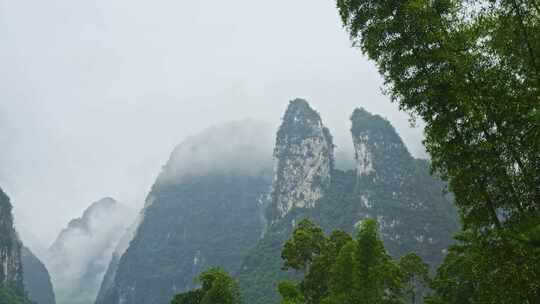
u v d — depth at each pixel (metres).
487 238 15.95
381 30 16.67
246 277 138.50
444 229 132.62
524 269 13.89
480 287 16.41
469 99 15.05
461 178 15.94
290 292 37.97
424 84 15.93
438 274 41.03
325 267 45.12
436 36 15.49
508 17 15.15
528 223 13.23
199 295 50.34
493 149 15.05
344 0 18.05
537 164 14.59
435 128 16.09
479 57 15.45
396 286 42.16
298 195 174.25
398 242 132.38
